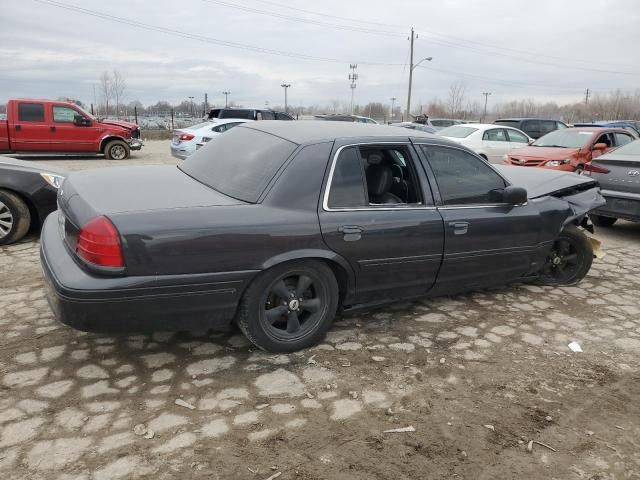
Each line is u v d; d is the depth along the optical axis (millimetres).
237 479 2393
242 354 3541
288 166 3406
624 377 3512
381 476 2457
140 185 3562
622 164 7117
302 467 2490
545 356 3748
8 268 5035
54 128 15758
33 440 2580
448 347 3805
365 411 2967
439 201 3996
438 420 2920
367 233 3580
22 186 5750
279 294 3432
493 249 4305
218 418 2832
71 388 3043
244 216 3184
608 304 4832
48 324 3830
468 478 2484
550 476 2533
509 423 2932
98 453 2510
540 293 5062
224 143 4172
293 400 3037
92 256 2879
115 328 2982
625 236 7777
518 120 19594
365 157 3748
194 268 3049
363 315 4309
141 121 40188
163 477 2379
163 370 3291
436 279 4086
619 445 2799
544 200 4793
